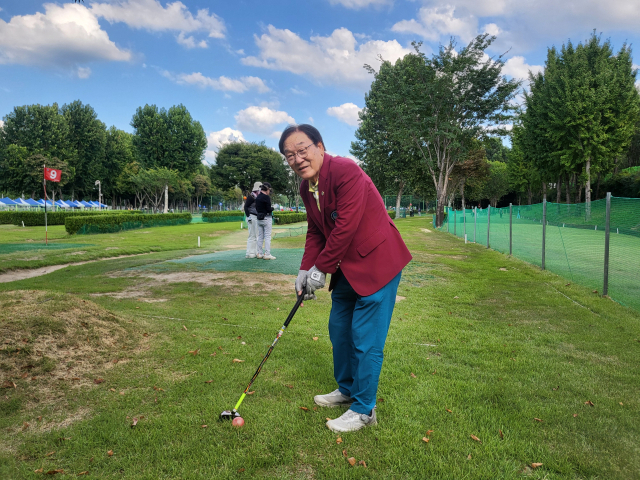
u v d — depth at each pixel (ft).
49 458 6.72
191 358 11.03
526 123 102.32
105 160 203.51
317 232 9.07
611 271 27.43
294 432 7.54
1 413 8.03
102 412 8.21
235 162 209.67
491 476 6.32
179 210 275.18
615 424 7.97
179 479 6.20
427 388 9.46
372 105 119.85
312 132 7.93
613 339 13.38
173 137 182.50
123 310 15.81
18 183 176.14
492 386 9.58
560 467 6.53
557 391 9.44
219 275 24.97
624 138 85.61
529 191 157.17
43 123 176.86
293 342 12.51
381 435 7.49
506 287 22.68
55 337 10.55
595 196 125.08
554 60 96.43
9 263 29.22
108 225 70.90
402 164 114.52
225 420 7.83
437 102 81.05
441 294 20.79
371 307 7.70
